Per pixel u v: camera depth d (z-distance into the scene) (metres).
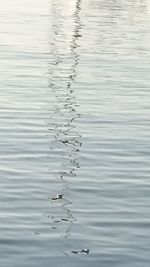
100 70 30.61
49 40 40.56
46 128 18.98
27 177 14.06
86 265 9.70
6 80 26.83
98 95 24.55
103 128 19.25
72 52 36.25
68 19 53.66
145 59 34.66
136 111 21.91
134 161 15.74
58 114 20.97
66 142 17.38
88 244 10.47
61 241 10.55
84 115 20.97
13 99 23.06
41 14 56.66
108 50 37.50
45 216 11.70
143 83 27.50
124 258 9.96
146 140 17.91
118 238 10.76
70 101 23.19
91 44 39.75
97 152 16.45
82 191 13.25
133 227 11.28
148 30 48.12
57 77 28.19
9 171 14.48
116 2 72.12
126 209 12.23
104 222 11.48
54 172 14.53
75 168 14.92
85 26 49.09
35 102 22.75
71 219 11.59
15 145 16.89
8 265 9.59
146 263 9.80
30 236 10.73
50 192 13.11
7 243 10.40
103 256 10.02
